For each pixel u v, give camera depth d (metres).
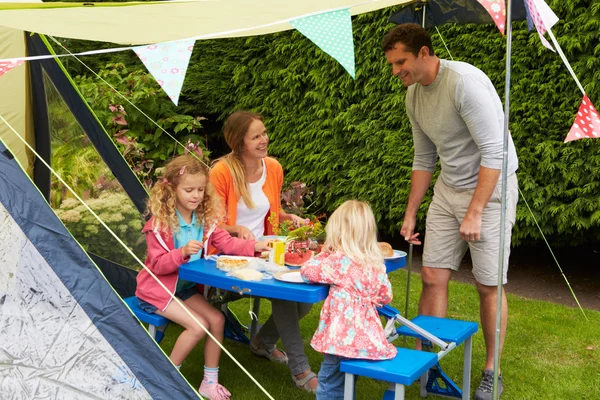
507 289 5.24
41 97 3.95
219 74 7.14
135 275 3.96
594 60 4.57
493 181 3.03
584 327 4.23
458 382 3.38
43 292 2.28
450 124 3.14
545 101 4.88
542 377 3.43
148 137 6.23
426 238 3.38
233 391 3.19
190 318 2.89
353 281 2.57
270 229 3.62
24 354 2.28
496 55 5.10
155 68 2.21
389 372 2.39
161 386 2.26
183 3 2.86
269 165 3.61
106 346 2.27
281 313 3.18
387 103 5.57
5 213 2.28
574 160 4.77
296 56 6.30
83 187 3.96
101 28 3.11
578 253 6.25
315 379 3.16
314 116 6.19
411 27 3.05
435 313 3.35
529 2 2.39
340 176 6.05
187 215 3.06
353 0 3.10
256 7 3.01
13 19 2.85
